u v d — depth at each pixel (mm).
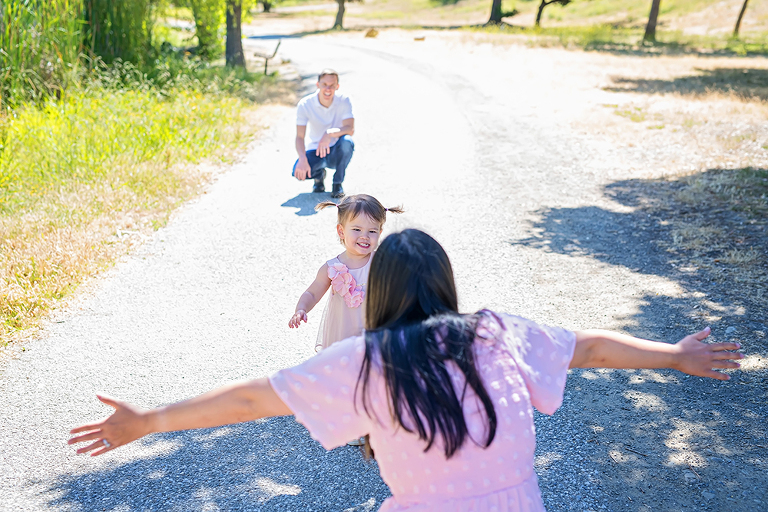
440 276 1729
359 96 15336
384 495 3217
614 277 5766
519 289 5566
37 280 5496
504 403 1589
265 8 70812
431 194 8242
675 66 21609
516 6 55438
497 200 8016
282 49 30281
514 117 12922
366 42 32750
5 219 6797
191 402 1667
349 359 1630
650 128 11641
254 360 4516
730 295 5266
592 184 8633
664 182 8555
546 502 3135
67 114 10492
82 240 6250
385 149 10469
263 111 13336
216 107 12289
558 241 6668
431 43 30094
